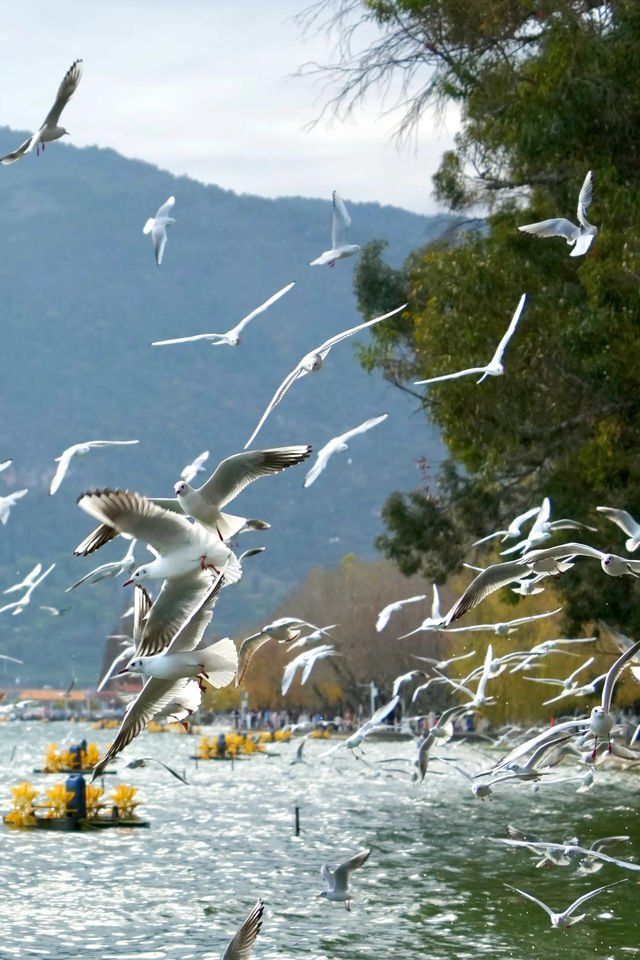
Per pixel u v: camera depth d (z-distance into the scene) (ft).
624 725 54.03
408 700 282.15
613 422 92.22
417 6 95.91
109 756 34.19
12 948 59.47
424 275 120.88
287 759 215.72
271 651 369.09
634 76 85.40
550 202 91.04
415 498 136.98
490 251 92.53
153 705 34.86
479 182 114.11
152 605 36.11
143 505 35.42
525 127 86.74
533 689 195.21
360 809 122.42
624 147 89.10
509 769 55.01
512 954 56.85
